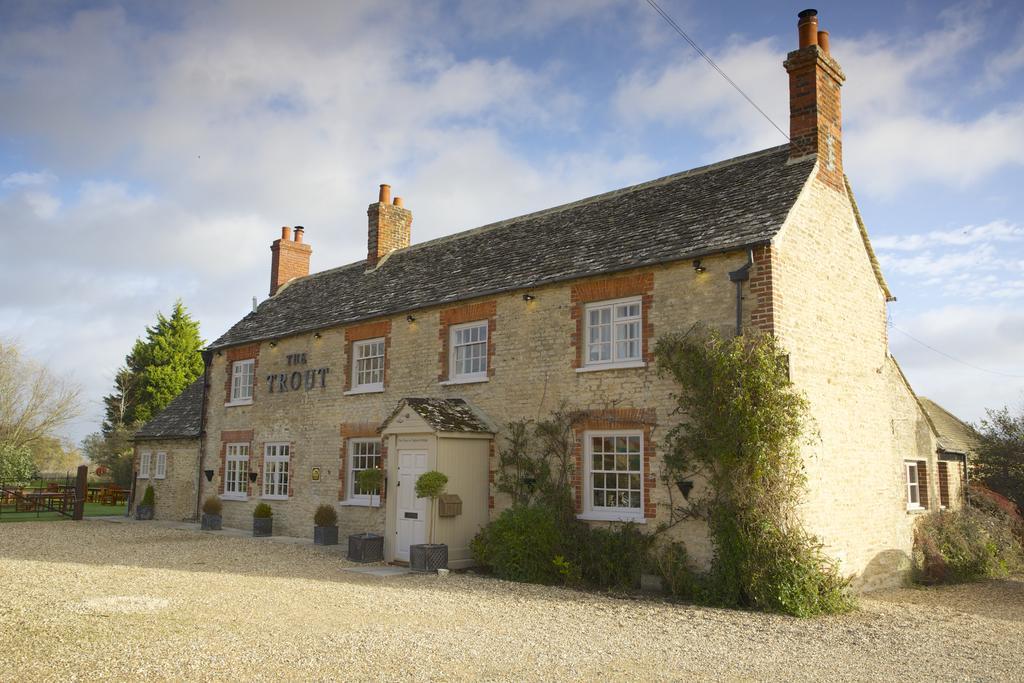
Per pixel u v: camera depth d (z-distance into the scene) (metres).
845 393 13.84
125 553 16.08
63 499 27.33
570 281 14.77
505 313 15.97
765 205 13.36
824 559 11.60
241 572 13.57
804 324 12.84
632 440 13.63
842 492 13.29
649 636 9.15
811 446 12.52
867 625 10.39
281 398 21.81
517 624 9.60
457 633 8.95
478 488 15.33
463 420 15.45
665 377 13.03
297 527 20.39
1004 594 14.12
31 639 8.05
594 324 14.55
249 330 24.25
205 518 22.20
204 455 24.59
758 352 11.66
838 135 14.84
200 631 8.62
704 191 15.34
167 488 25.88
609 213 16.91
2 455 33.38
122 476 43.00
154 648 7.75
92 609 9.77
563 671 7.43
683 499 12.44
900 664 8.20
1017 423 20.30
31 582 11.94
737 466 11.61
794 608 10.84
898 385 15.99
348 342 19.91
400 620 9.62
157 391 49.38
